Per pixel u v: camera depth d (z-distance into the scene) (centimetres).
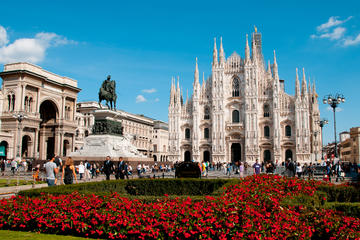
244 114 9625
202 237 1079
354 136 11694
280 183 1866
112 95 4497
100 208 1261
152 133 16050
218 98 9788
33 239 1145
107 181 2077
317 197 1631
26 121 7725
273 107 9250
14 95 7800
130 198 1373
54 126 8894
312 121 9825
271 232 1063
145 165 4997
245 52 9712
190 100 10312
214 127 9706
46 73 8562
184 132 10206
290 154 9125
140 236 1136
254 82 9519
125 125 13025
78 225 1224
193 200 1262
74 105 9425
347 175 5303
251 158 9250
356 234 1083
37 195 1546
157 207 1194
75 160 4291
